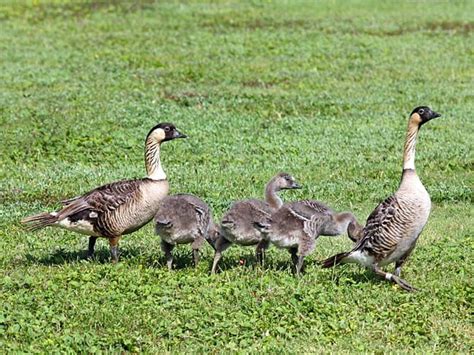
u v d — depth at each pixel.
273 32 33.22
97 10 37.09
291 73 27.95
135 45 31.38
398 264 12.16
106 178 18.23
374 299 11.44
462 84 27.09
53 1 38.69
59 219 12.85
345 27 34.19
